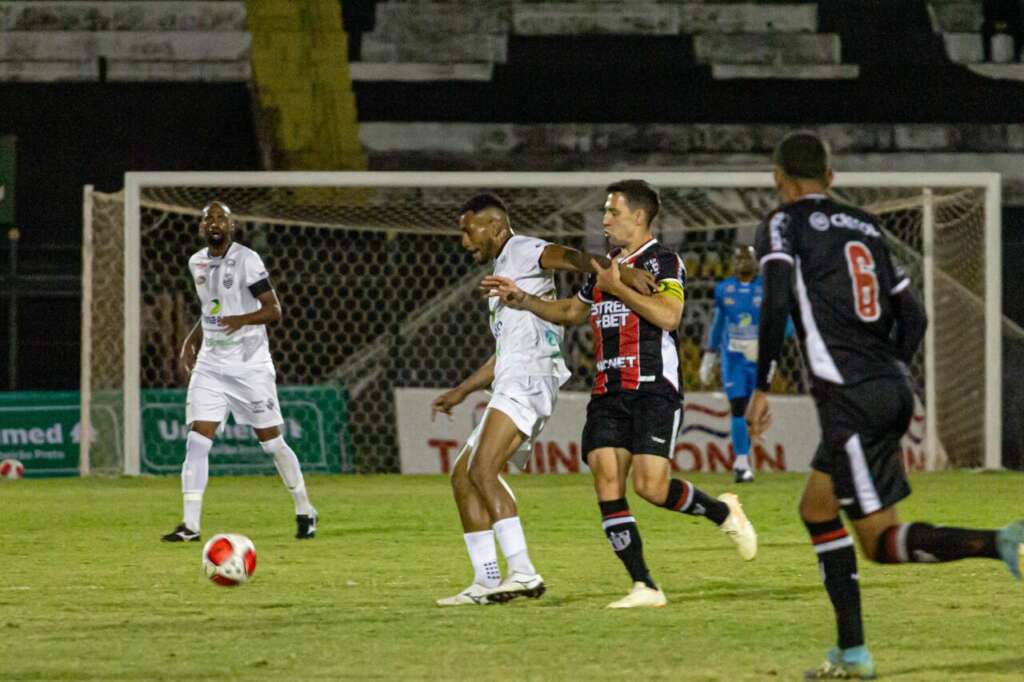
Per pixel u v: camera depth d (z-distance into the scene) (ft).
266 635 62.49
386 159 270.67
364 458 207.72
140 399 187.21
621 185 73.10
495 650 58.39
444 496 152.46
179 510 134.31
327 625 65.36
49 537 109.09
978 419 200.13
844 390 51.85
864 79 286.87
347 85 277.44
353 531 114.01
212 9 286.66
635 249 72.95
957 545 51.39
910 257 209.15
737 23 295.69
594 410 73.41
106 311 193.26
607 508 71.97
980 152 273.54
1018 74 287.89
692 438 196.85
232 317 104.78
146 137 271.08
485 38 292.81
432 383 226.99
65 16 284.20
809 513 53.42
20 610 70.49
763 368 52.34
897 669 53.62
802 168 54.24
